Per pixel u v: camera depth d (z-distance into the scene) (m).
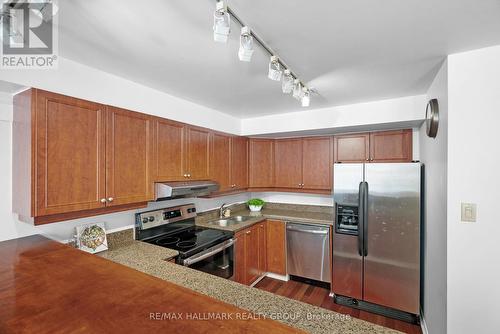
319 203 3.60
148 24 1.20
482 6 1.06
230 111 2.98
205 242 2.22
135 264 1.62
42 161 1.34
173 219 2.51
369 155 2.93
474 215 1.41
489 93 1.40
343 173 2.70
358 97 2.38
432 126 1.81
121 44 1.40
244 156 3.35
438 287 1.72
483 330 1.39
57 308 0.76
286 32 1.27
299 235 3.05
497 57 1.39
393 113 2.41
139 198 1.86
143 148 1.91
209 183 2.49
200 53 1.52
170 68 1.74
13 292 0.86
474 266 1.41
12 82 1.35
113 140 1.69
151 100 2.15
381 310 2.50
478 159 1.41
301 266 3.05
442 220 1.62
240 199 3.84
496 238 1.37
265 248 3.26
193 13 1.11
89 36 1.30
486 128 1.40
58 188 1.41
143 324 0.68
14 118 1.49
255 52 1.49
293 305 1.06
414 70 1.75
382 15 1.13
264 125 3.22
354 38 1.33
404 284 2.36
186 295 0.84
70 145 1.46
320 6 1.06
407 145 2.72
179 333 0.65
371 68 1.72
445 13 1.11
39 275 1.00
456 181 1.45
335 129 2.86
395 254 2.41
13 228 1.51
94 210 1.62
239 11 1.09
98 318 0.71
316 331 0.88
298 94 1.85
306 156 3.36
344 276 2.67
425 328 2.14
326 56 1.54
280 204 3.88
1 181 1.48
